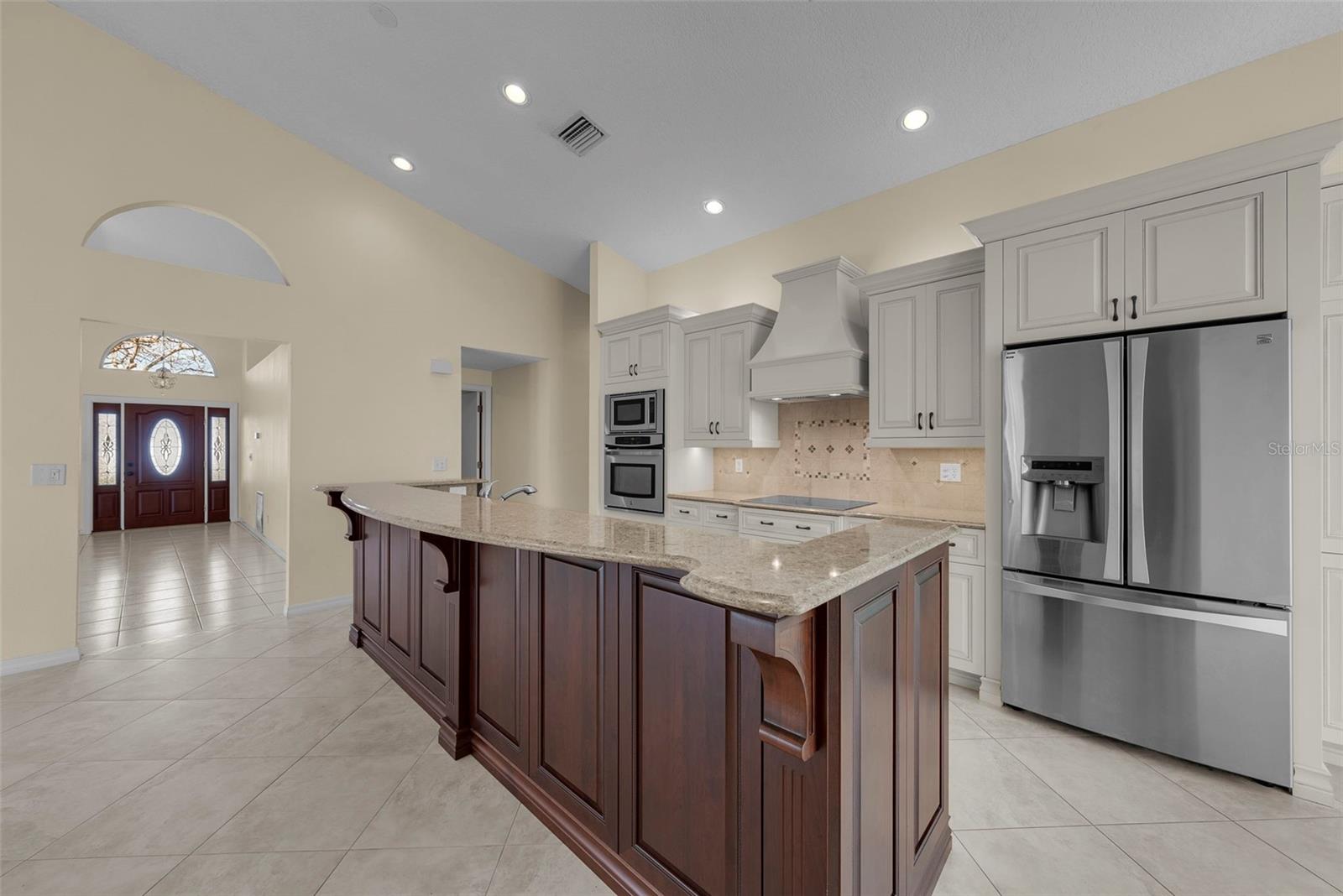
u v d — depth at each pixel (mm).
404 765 1931
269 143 3514
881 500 3369
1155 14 2055
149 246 4289
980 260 2617
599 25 2432
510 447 5695
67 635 2846
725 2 2232
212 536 6723
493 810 1688
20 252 2703
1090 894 1375
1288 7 1983
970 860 1490
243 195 3406
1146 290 1992
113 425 7133
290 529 3635
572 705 1541
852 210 3490
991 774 1880
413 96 3102
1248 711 1788
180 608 3809
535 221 4246
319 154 3736
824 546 1224
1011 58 2307
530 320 5020
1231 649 1811
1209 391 1837
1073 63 2301
